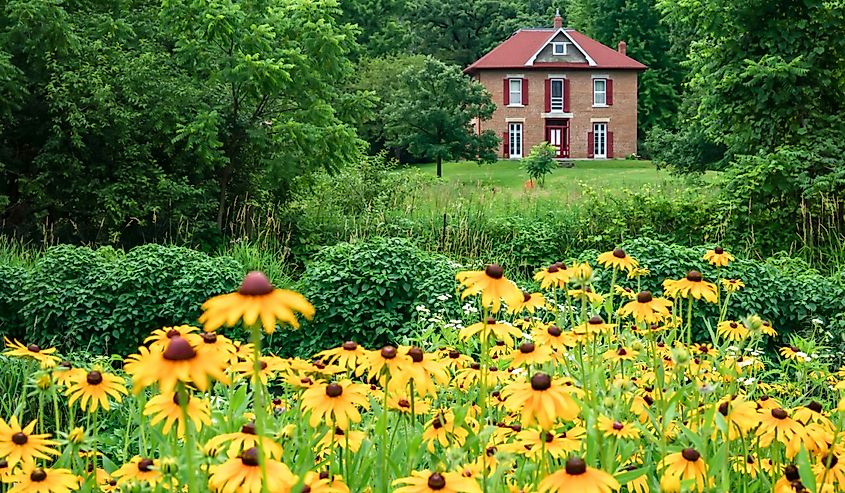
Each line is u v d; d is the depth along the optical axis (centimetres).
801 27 1020
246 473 162
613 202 1066
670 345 325
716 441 231
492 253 1002
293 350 714
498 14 4775
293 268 1024
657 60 4162
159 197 1038
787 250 982
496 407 288
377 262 721
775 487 207
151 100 1052
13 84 987
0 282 697
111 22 1111
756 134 1061
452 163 3784
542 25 4794
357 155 1160
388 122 3262
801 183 972
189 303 699
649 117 4094
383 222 1091
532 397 179
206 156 1012
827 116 1045
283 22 1102
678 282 279
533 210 1162
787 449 208
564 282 294
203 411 193
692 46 1151
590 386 237
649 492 220
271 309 140
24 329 704
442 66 3128
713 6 1056
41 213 1021
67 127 1024
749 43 1074
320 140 1089
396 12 3797
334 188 1256
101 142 1045
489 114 3195
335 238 1096
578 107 3875
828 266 935
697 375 270
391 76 3384
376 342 722
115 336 680
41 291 684
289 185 1148
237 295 142
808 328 697
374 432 240
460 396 312
